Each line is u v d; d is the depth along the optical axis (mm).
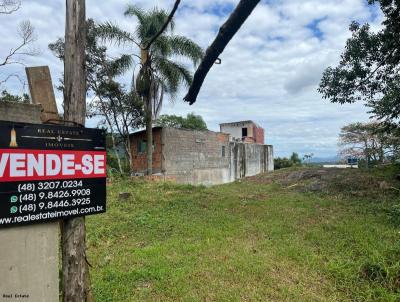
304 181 12469
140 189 11289
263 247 5074
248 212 7766
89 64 15000
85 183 2158
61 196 2025
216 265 4336
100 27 13812
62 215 2033
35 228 1911
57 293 2002
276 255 4672
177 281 3846
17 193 1815
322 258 4516
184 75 14953
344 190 9922
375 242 4883
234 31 1636
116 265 4465
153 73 14750
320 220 6719
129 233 6160
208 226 6453
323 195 9742
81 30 2221
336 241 5168
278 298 3469
